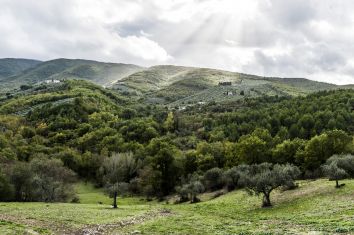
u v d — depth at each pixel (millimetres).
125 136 180375
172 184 119625
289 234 33375
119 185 77250
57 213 54656
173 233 39812
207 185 103625
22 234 33844
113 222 48719
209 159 123250
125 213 60531
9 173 96438
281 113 185500
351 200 56406
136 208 72250
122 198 112062
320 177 93062
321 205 56750
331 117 161000
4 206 63938
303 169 98750
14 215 49469
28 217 47812
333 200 58719
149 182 118688
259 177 66438
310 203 59812
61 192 99125
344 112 164375
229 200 77875
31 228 38312
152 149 144000
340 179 77875
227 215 60906
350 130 153125
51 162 113062
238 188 92938
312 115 168500
